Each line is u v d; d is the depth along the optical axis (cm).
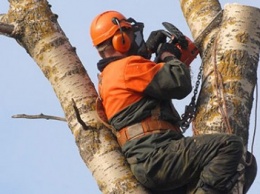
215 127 1112
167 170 1075
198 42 1193
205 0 1256
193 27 1234
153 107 1112
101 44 1166
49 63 1207
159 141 1093
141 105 1109
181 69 1102
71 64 1205
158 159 1078
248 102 1132
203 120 1125
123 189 1095
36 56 1222
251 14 1172
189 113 1145
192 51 1172
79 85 1188
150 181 1087
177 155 1072
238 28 1162
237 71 1138
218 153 1059
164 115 1111
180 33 1162
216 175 1053
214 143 1062
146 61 1121
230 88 1128
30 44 1227
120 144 1126
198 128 1127
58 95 1196
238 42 1153
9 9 1248
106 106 1138
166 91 1099
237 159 1057
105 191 1110
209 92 1136
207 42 1180
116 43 1151
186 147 1070
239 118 1116
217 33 1175
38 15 1229
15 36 1235
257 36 1166
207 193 1062
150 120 1106
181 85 1095
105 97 1134
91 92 1184
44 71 1215
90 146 1138
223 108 1117
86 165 1149
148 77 1103
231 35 1159
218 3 1259
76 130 1159
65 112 1184
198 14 1240
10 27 1230
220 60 1148
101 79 1154
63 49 1214
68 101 1180
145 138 1097
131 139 1104
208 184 1061
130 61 1120
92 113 1162
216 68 1143
